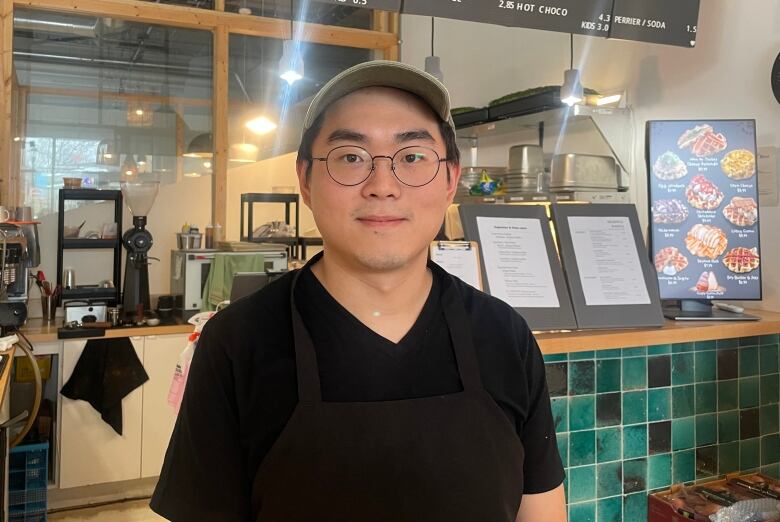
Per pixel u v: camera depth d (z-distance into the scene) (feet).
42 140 14.10
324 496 2.94
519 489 3.34
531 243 6.77
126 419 11.98
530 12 7.92
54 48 14.23
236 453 3.07
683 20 8.48
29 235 11.06
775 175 8.59
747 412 7.41
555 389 6.34
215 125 15.48
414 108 3.18
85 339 11.72
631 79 10.99
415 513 2.98
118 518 11.33
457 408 3.11
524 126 13.01
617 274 6.88
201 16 15.17
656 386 6.84
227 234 15.67
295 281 3.29
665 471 6.89
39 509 10.19
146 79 15.08
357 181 3.06
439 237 7.59
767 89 8.71
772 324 7.29
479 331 3.37
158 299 13.69
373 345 3.11
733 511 6.28
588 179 10.21
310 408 2.97
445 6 7.66
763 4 8.77
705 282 7.76
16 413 11.66
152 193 13.52
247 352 3.10
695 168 7.82
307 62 16.92
